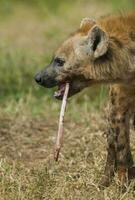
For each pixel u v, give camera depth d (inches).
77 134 673.6
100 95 765.3
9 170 575.8
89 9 1219.2
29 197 534.3
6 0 1272.1
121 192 542.9
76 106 780.6
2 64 886.4
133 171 564.1
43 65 883.4
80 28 560.4
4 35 1113.4
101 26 546.6
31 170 585.6
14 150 640.4
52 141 663.1
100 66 542.0
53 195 535.5
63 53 552.7
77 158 614.2
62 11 1227.9
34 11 1262.3
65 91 553.0
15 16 1235.9
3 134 672.4
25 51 966.4
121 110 557.3
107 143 566.6
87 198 534.3
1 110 753.0
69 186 553.9
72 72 552.1
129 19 550.6
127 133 562.3
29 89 814.5
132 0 1182.9
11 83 848.3
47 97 801.6
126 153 561.6
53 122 715.4
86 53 543.5
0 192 540.7
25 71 870.4
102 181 563.8
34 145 653.9
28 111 758.5
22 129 688.4
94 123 701.9
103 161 593.9
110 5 1211.2
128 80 543.2
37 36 1102.4
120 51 536.4
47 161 612.7
